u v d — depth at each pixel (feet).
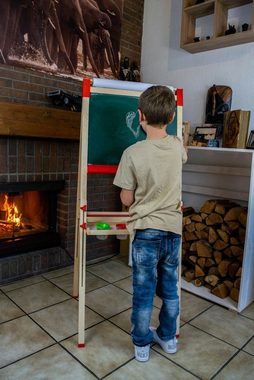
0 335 5.53
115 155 5.56
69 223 8.63
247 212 6.46
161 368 4.88
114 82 5.49
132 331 5.05
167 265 4.98
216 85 8.00
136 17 9.73
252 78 7.53
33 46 7.30
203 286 7.61
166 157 4.53
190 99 8.85
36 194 8.77
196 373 4.80
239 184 7.82
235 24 7.72
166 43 9.34
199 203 8.83
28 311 6.35
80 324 5.27
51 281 7.78
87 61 8.49
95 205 9.21
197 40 8.13
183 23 8.21
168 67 9.34
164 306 5.14
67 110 7.78
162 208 4.62
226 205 7.44
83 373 4.71
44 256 8.21
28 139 7.43
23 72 7.19
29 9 7.13
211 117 8.01
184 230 8.08
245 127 7.02
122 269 8.74
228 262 7.14
